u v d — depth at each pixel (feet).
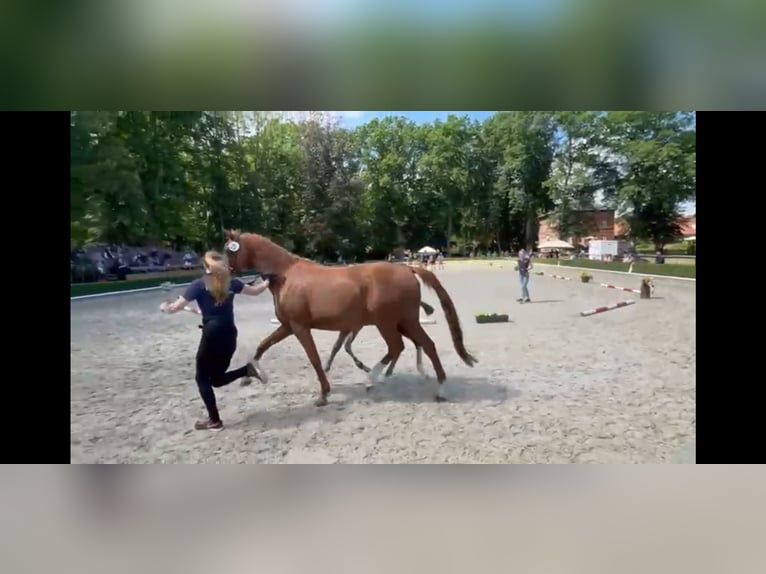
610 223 82.69
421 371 16.29
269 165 75.97
